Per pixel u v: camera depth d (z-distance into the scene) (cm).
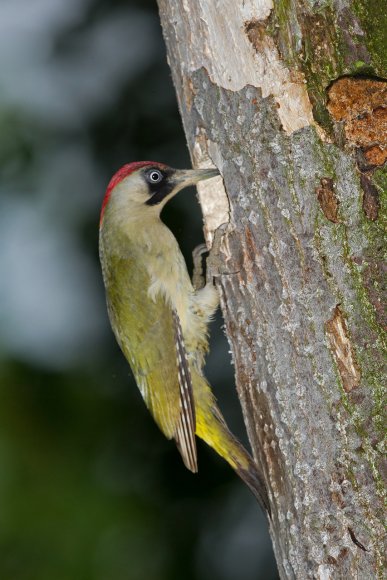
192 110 874
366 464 734
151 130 1636
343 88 757
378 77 757
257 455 834
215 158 855
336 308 750
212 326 1532
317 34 768
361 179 748
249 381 828
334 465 747
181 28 862
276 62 783
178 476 1489
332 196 756
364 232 743
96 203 1627
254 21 791
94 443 1514
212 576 1454
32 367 1583
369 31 764
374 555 729
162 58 1636
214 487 1488
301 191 768
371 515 731
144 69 1641
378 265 738
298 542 771
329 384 751
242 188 816
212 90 841
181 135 1633
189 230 1571
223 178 840
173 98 1633
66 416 1537
